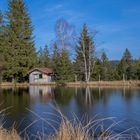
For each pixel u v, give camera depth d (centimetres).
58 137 591
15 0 6225
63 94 3647
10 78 6231
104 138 648
